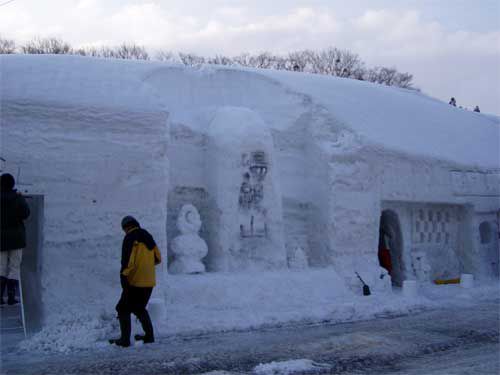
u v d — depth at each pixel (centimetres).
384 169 1636
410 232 1750
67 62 1238
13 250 968
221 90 1656
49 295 1059
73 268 1092
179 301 1183
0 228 956
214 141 1405
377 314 1254
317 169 1584
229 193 1376
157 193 1187
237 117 1420
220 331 1051
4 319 1070
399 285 1714
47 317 1039
